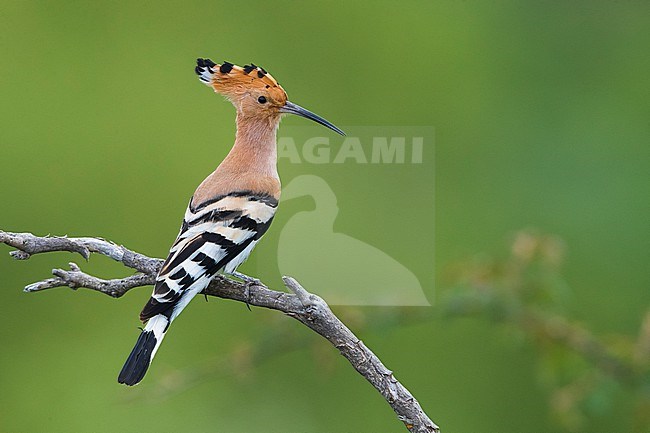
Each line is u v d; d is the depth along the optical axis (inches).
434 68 501.0
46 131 479.8
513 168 491.8
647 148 495.2
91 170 474.0
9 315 444.8
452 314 341.7
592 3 522.0
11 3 494.6
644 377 335.9
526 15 518.3
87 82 489.1
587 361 348.2
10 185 469.4
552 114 505.7
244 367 343.3
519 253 343.9
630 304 460.4
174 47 496.4
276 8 499.8
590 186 489.7
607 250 473.7
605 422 404.2
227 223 264.1
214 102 487.2
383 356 432.1
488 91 503.2
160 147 479.5
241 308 442.9
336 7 500.1
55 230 465.7
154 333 238.5
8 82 484.7
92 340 443.5
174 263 248.1
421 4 507.2
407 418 220.1
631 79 513.3
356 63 495.5
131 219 468.8
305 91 489.1
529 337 349.4
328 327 225.1
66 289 445.1
